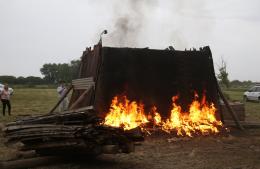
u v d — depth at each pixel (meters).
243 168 9.27
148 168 9.23
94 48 15.11
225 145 12.32
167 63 15.01
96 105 13.82
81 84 15.41
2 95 22.22
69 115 9.75
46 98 48.34
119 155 10.72
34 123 9.97
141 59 14.69
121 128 9.37
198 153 11.03
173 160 10.12
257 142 12.89
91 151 9.37
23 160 9.28
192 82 15.22
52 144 9.04
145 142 12.64
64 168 9.19
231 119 16.94
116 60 14.36
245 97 40.34
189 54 15.38
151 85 14.63
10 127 9.43
